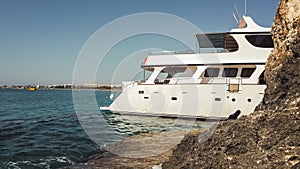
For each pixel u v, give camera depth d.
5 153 9.08
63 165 7.77
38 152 9.20
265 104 8.29
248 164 4.41
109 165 7.17
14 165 7.85
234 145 5.02
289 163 4.04
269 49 14.08
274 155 4.33
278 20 10.23
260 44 14.29
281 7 10.05
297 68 7.59
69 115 20.17
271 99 8.00
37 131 13.46
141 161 7.40
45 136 12.08
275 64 9.91
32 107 29.19
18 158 8.51
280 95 7.65
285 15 9.56
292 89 7.32
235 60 14.27
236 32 14.38
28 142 10.84
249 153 4.69
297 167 3.93
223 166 4.69
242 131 5.37
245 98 13.58
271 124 5.20
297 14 8.99
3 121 17.38
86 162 7.70
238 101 13.66
